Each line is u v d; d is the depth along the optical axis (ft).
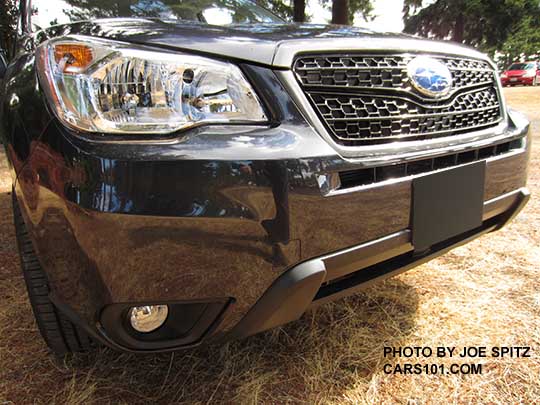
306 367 4.84
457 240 5.14
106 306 3.43
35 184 3.53
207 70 3.57
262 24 5.10
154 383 4.58
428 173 4.27
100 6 6.77
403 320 5.69
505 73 74.13
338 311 5.90
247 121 3.58
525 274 6.78
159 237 3.22
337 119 3.87
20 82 4.15
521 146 5.44
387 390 4.52
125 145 3.24
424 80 4.37
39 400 4.32
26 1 7.02
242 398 4.38
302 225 3.56
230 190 3.30
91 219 3.19
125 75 3.40
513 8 67.67
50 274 3.79
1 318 5.70
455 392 4.47
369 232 3.95
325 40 4.04
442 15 71.20
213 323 3.67
